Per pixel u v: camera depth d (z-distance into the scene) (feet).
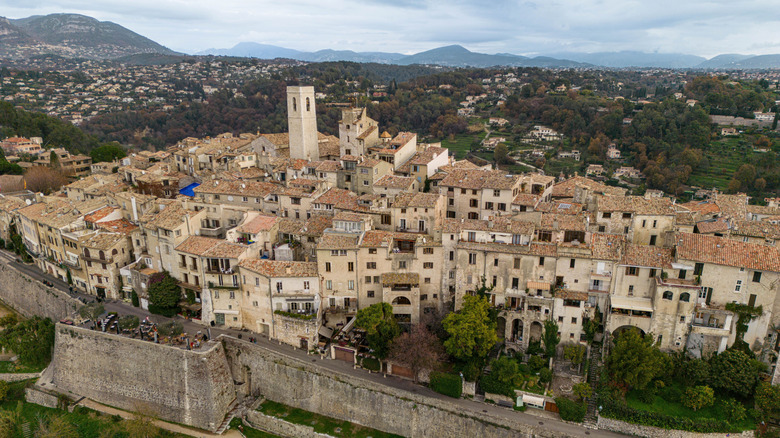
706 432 251.80
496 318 308.40
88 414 317.83
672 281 280.92
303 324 313.94
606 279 295.89
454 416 268.21
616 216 337.11
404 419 279.08
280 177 471.62
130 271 368.07
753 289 272.31
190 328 337.72
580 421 264.31
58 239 403.13
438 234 326.65
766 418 252.01
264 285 323.57
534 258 304.91
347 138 489.26
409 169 446.60
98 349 325.21
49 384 343.26
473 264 317.01
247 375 318.45
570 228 315.78
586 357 292.61
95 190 493.36
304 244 363.97
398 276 323.98
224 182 434.30
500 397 278.67
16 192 572.10
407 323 326.03
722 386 263.70
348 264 327.26
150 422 292.81
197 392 302.45
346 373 295.48
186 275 351.87
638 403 267.59
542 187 423.23
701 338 278.67
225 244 344.69
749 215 366.43
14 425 313.12
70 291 394.32
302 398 302.86
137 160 606.14
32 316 407.03
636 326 290.56
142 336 320.29
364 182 421.59
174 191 506.48
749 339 276.82
